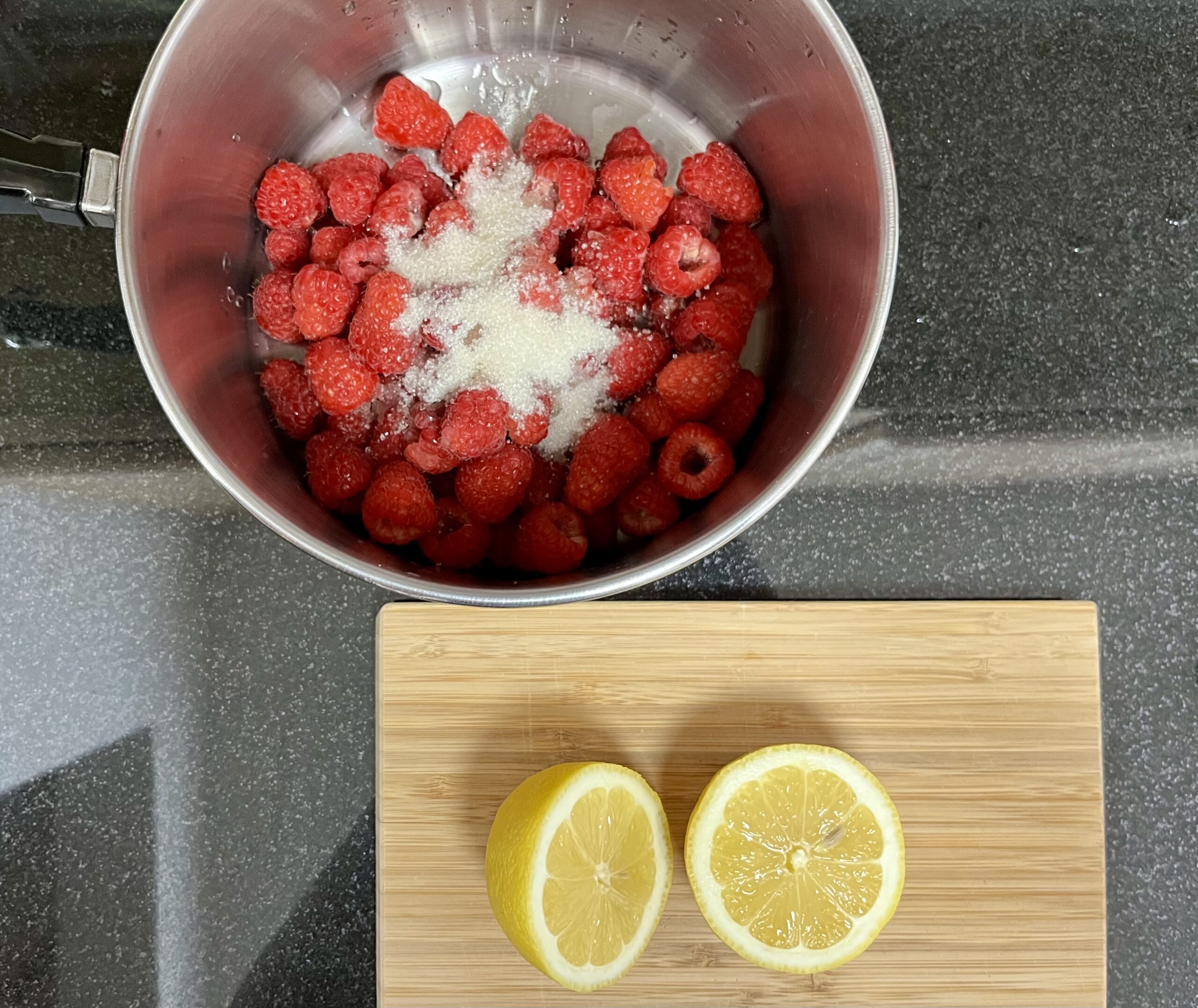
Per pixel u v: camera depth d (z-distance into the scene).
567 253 0.26
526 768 0.27
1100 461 0.28
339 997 0.27
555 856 0.24
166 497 0.28
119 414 0.28
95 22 0.28
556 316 0.25
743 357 0.27
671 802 0.27
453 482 0.26
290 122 0.26
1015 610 0.27
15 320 0.28
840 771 0.26
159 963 0.27
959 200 0.29
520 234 0.25
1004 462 0.28
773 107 0.25
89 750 0.27
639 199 0.25
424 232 0.25
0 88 0.28
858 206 0.23
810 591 0.28
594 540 0.26
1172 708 0.28
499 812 0.26
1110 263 0.29
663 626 0.27
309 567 0.28
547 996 0.26
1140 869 0.28
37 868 0.27
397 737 0.27
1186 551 0.28
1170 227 0.29
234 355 0.25
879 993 0.27
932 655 0.27
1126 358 0.28
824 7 0.21
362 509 0.25
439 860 0.27
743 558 0.28
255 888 0.27
